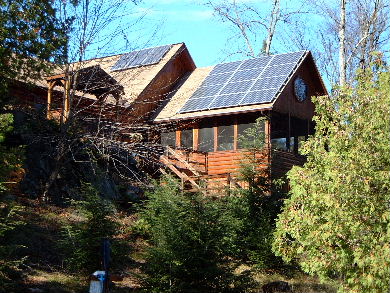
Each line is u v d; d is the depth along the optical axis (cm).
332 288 1694
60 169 2036
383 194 1162
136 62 3278
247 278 1480
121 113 2517
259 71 2994
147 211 1909
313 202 1205
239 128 2767
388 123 1166
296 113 2897
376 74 1310
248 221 1956
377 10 3306
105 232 1498
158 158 2656
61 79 2281
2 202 1369
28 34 1878
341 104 1291
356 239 1184
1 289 1205
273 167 2533
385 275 1137
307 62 3031
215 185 2416
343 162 1198
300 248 1270
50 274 1416
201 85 3098
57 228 1680
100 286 1163
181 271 1383
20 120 2012
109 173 2273
